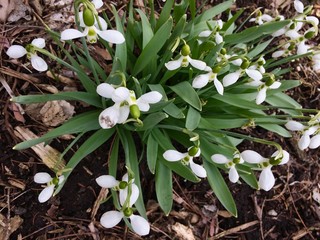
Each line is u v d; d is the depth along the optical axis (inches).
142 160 9.2
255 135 10.2
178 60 7.1
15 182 8.6
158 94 6.1
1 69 9.1
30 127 8.9
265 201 9.9
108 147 9.0
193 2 8.9
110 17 10.2
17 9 9.6
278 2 12.1
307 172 10.5
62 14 9.9
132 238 8.9
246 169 8.1
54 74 9.0
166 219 9.2
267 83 7.5
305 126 7.6
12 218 8.4
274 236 9.8
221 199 8.2
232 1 9.7
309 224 10.1
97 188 8.8
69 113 8.9
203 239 9.2
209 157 8.3
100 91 6.0
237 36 8.6
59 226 8.6
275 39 11.4
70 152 8.8
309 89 11.4
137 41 9.2
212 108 9.2
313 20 8.4
